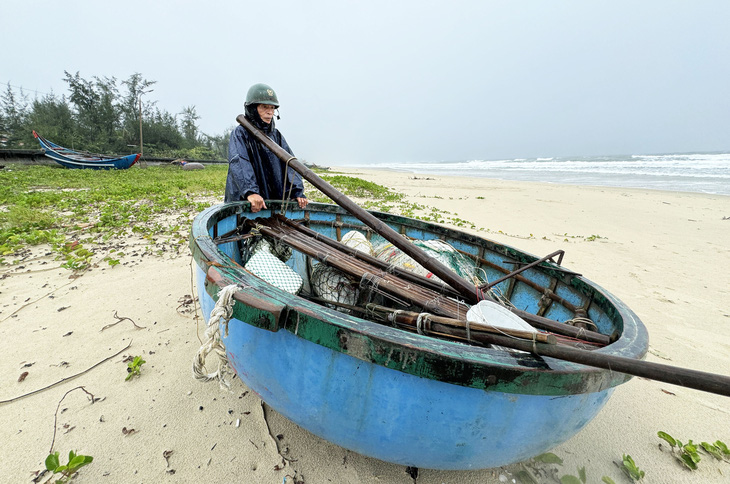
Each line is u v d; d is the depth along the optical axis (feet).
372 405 4.76
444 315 6.93
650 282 17.58
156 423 7.23
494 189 64.08
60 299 11.87
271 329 4.60
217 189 41.81
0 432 6.74
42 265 14.61
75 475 6.04
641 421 8.64
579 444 7.77
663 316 13.99
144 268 14.90
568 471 7.02
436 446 4.87
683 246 24.93
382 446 5.13
